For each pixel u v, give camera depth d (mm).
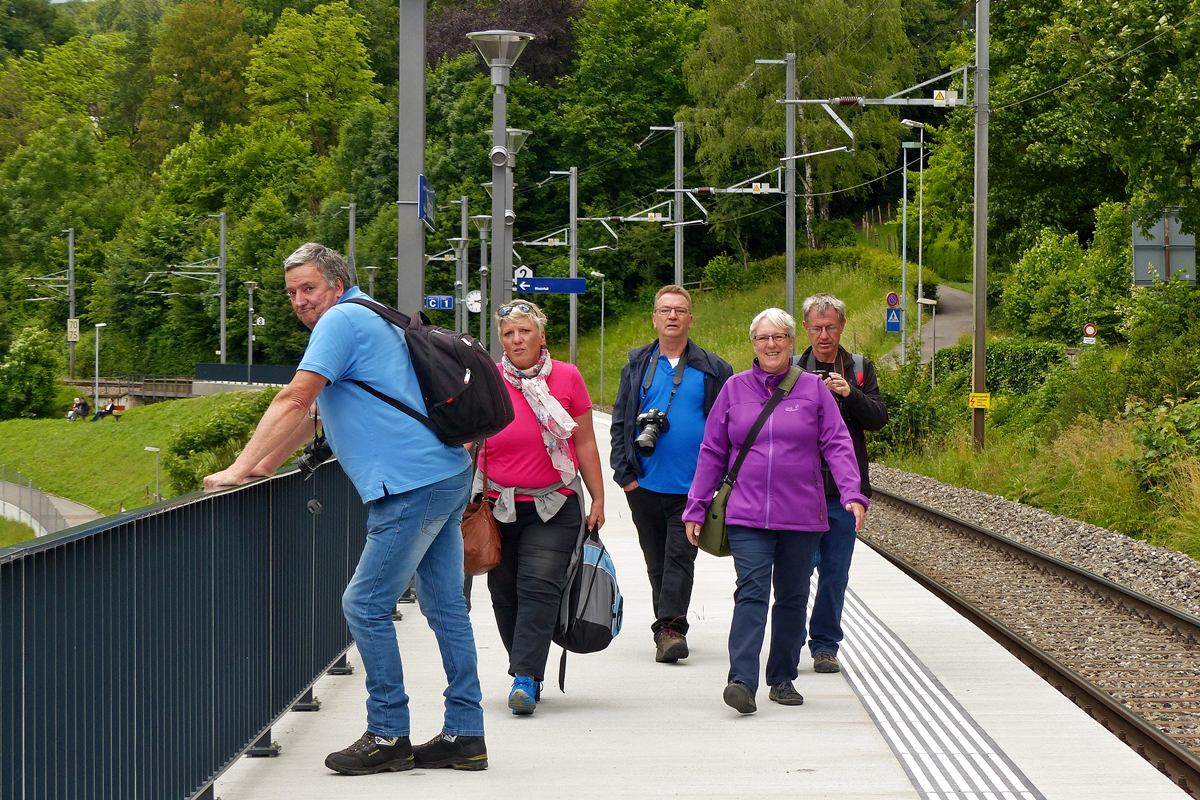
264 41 106438
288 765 4762
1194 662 7867
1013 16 41969
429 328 4457
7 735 2590
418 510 4355
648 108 77812
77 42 125000
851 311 58312
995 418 27672
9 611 2605
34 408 78250
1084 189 46938
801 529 5512
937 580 11602
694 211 77812
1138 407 17750
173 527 3674
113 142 116562
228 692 4242
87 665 3021
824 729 5312
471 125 78000
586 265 75312
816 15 61188
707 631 7707
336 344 4227
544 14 80812
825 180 68562
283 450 4297
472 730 4723
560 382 5746
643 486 6770
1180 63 24047
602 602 5703
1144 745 6059
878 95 63188
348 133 87562
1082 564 12461
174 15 113688
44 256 102250
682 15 79625
